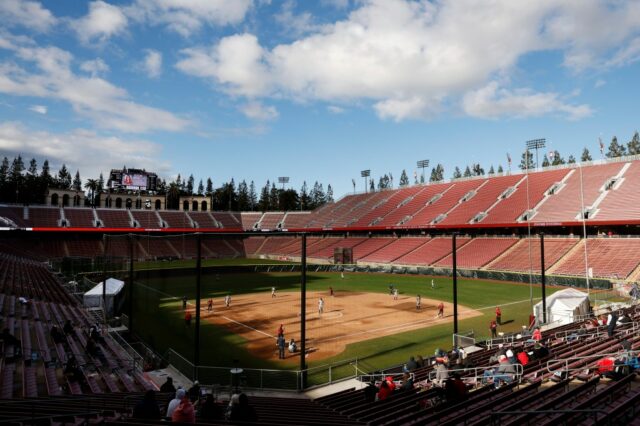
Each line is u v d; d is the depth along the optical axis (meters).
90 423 11.01
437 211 90.12
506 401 12.91
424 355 26.83
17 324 26.41
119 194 122.94
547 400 12.95
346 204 122.38
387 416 12.38
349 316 39.75
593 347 19.77
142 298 50.28
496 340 27.73
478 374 18.72
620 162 75.50
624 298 43.84
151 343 29.97
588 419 10.49
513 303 44.34
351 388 19.44
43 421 10.92
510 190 84.69
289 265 83.69
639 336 19.58
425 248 84.69
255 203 195.50
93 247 96.19
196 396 14.96
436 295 51.81
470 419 11.81
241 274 77.88
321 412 13.82
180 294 53.88
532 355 19.17
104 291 35.62
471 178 99.00
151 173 125.88
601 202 66.12
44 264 72.56
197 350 22.03
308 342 30.58
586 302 34.06
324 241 109.12
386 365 24.98
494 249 74.25
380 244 94.88
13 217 93.69
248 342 30.73
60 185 169.12
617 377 13.62
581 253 62.22
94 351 22.62
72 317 33.38
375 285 62.31
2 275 43.88
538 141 86.88
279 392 20.61
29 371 18.45
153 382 21.44
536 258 65.44
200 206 132.88
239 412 10.06
